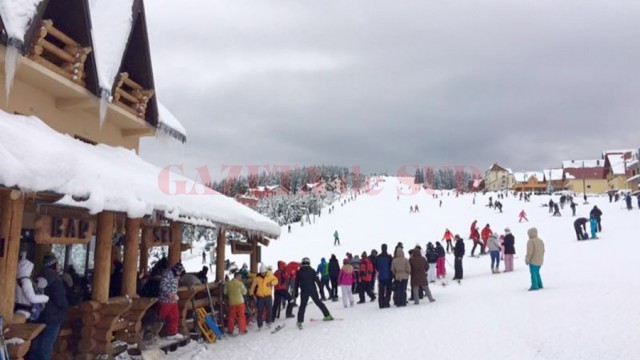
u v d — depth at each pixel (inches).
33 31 397.4
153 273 540.7
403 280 620.1
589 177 4200.3
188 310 556.7
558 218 1844.2
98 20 555.5
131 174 439.5
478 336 394.9
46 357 318.0
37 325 291.3
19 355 286.5
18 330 289.9
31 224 490.3
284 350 436.1
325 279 856.3
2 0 370.9
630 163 3191.4
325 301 840.9
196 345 498.9
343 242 1918.1
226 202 659.4
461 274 816.3
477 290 667.4
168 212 421.7
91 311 375.2
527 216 2055.9
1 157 264.5
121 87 611.5
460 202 3068.4
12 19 374.3
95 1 573.3
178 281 512.1
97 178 341.1
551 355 320.2
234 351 460.4
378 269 642.2
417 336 422.9
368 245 1784.0
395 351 382.0
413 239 1802.4
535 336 370.9
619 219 1478.8
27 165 282.2
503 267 914.7
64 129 514.6
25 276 311.0
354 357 378.6
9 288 291.9
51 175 294.2
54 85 467.2
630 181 3048.7
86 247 595.2
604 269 693.3
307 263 583.8
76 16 472.1
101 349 375.2
